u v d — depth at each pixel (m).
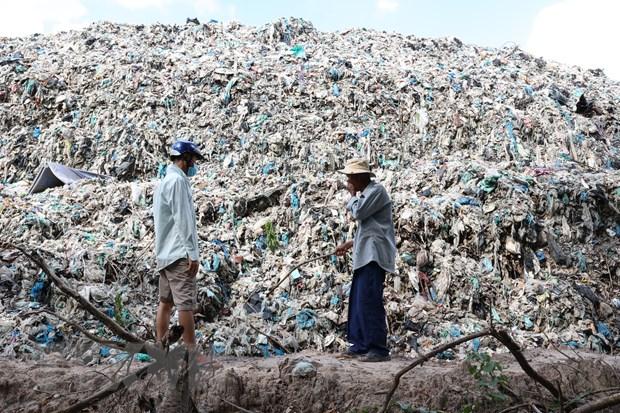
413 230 7.64
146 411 3.70
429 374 4.62
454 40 16.09
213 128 10.62
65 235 7.64
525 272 7.39
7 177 10.50
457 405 4.10
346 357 5.40
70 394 4.03
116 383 3.39
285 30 14.86
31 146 10.84
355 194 5.55
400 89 11.64
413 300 6.81
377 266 5.35
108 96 11.54
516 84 12.25
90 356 4.92
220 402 4.05
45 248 7.13
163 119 10.88
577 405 3.95
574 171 9.41
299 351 5.96
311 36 15.00
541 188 8.37
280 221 8.12
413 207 7.86
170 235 4.80
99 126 10.95
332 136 10.26
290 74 11.93
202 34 14.79
